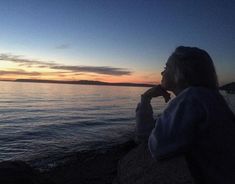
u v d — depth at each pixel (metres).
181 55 1.74
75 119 54.91
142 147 9.12
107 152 20.05
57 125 44.84
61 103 113.38
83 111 77.19
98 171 14.23
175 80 1.78
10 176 6.30
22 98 142.38
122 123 47.81
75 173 14.12
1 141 30.25
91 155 19.41
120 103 121.50
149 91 2.04
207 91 1.64
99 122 49.34
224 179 1.58
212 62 1.77
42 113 68.88
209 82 1.71
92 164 16.09
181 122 1.54
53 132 36.91
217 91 1.73
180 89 1.77
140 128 1.97
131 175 7.78
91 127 42.19
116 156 18.22
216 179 1.60
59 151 23.28
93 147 24.83
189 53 1.73
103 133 35.09
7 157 22.53
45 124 46.34
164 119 1.60
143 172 7.39
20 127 42.56
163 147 1.54
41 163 18.27
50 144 27.58
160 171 6.75
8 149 25.86
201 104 1.58
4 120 52.75
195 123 1.54
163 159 1.57
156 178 6.54
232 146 1.58
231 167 1.57
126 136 31.83
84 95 199.50
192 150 1.63
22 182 6.33
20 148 26.19
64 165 16.67
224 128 1.59
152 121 1.99
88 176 13.39
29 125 45.06
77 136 32.84
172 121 1.55
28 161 19.28
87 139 30.12
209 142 1.59
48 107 90.19
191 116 1.54
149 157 8.07
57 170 15.16
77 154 20.44
